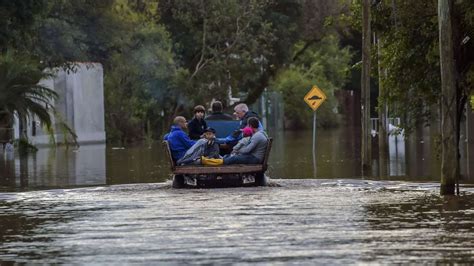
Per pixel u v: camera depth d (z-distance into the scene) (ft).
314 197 135.23
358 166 224.33
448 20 138.00
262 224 104.17
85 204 132.98
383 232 96.27
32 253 88.28
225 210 119.03
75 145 406.21
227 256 83.46
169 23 526.16
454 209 116.37
